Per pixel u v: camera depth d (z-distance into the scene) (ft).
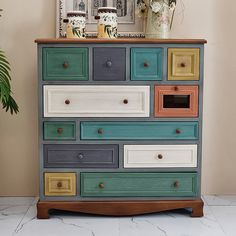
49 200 10.27
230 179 11.90
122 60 9.94
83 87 9.99
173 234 9.45
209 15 11.45
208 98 11.69
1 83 9.94
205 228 9.77
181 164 10.23
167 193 10.28
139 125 10.11
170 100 10.21
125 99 10.02
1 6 11.31
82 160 10.18
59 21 11.24
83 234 9.45
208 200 11.57
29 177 11.79
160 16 10.61
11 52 11.43
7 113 11.60
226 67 11.60
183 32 11.48
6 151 11.69
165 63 9.96
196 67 9.99
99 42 9.86
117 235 9.41
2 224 9.99
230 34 11.51
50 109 10.02
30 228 9.77
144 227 9.83
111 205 10.23
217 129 11.76
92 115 10.06
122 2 11.28
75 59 9.93
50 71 9.95
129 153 10.17
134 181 10.24
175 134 10.16
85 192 10.23
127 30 11.32
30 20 11.36
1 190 11.80
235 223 10.06
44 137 10.11
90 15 11.32
